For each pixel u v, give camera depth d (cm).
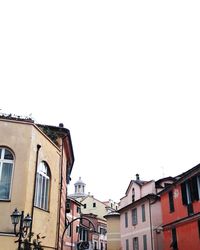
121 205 4097
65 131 1623
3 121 1239
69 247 3262
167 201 2691
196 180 2255
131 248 3491
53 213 1433
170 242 2556
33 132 1277
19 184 1166
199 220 2167
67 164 2072
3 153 1206
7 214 1112
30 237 1095
